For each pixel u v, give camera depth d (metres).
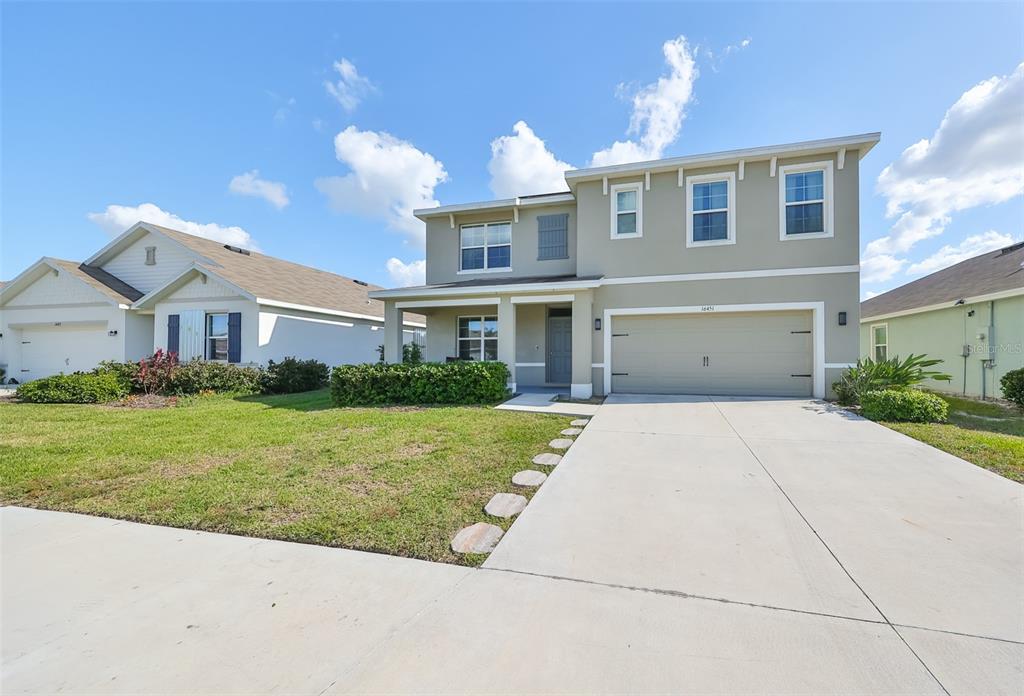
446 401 10.34
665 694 1.95
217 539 3.57
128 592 2.81
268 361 15.27
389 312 12.59
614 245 11.66
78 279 16.38
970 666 2.12
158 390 13.05
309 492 4.55
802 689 1.97
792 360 10.72
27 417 9.30
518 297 11.55
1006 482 4.72
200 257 16.59
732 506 4.18
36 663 2.18
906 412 7.80
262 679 2.06
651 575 2.99
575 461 5.63
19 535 3.67
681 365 11.34
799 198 10.61
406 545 3.43
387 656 2.21
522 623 2.47
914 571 3.01
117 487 4.78
